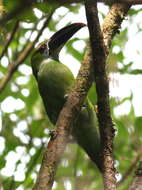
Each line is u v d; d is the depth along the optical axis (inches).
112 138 277.6
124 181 452.1
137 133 496.4
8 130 486.0
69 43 502.3
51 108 369.1
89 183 479.5
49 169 243.1
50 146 249.0
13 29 389.1
